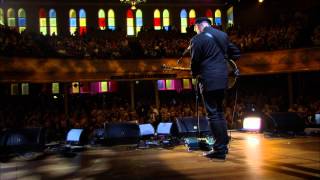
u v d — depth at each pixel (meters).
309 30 24.89
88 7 36.12
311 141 8.41
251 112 23.16
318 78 26.89
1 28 23.06
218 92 5.35
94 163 6.44
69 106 26.31
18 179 5.23
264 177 4.59
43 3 35.09
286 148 7.22
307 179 4.42
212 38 5.33
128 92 30.61
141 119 23.47
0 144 8.78
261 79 28.50
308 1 30.05
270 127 10.98
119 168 5.77
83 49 25.77
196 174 4.94
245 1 35.34
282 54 25.05
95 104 26.33
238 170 5.07
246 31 28.92
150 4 37.25
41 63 23.55
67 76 24.58
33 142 8.95
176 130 10.96
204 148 7.52
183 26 38.03
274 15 33.44
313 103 21.88
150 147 9.02
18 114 22.11
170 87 29.47
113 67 25.94
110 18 36.69
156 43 28.59
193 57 5.37
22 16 34.84
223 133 5.55
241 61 26.47
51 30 35.44
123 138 9.94
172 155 6.89
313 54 23.84
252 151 6.94
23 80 22.66
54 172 5.69
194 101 27.30
